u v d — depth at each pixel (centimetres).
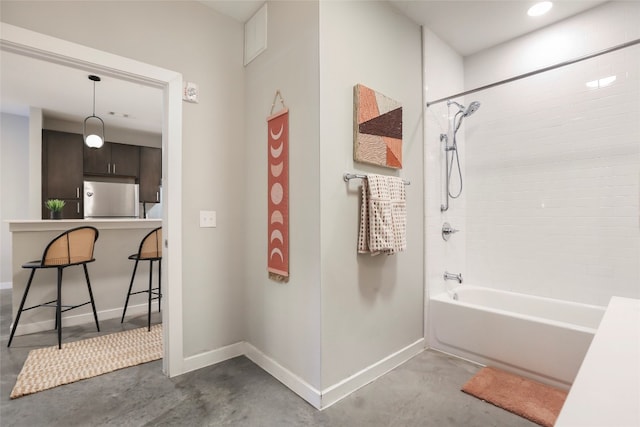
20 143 502
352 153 201
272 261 218
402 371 223
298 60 198
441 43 285
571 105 254
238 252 249
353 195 201
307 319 190
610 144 236
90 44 185
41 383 201
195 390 197
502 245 291
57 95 415
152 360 235
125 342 267
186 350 221
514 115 284
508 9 243
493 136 296
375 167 218
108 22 191
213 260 235
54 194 483
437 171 278
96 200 521
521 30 272
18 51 168
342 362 192
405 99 244
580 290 249
